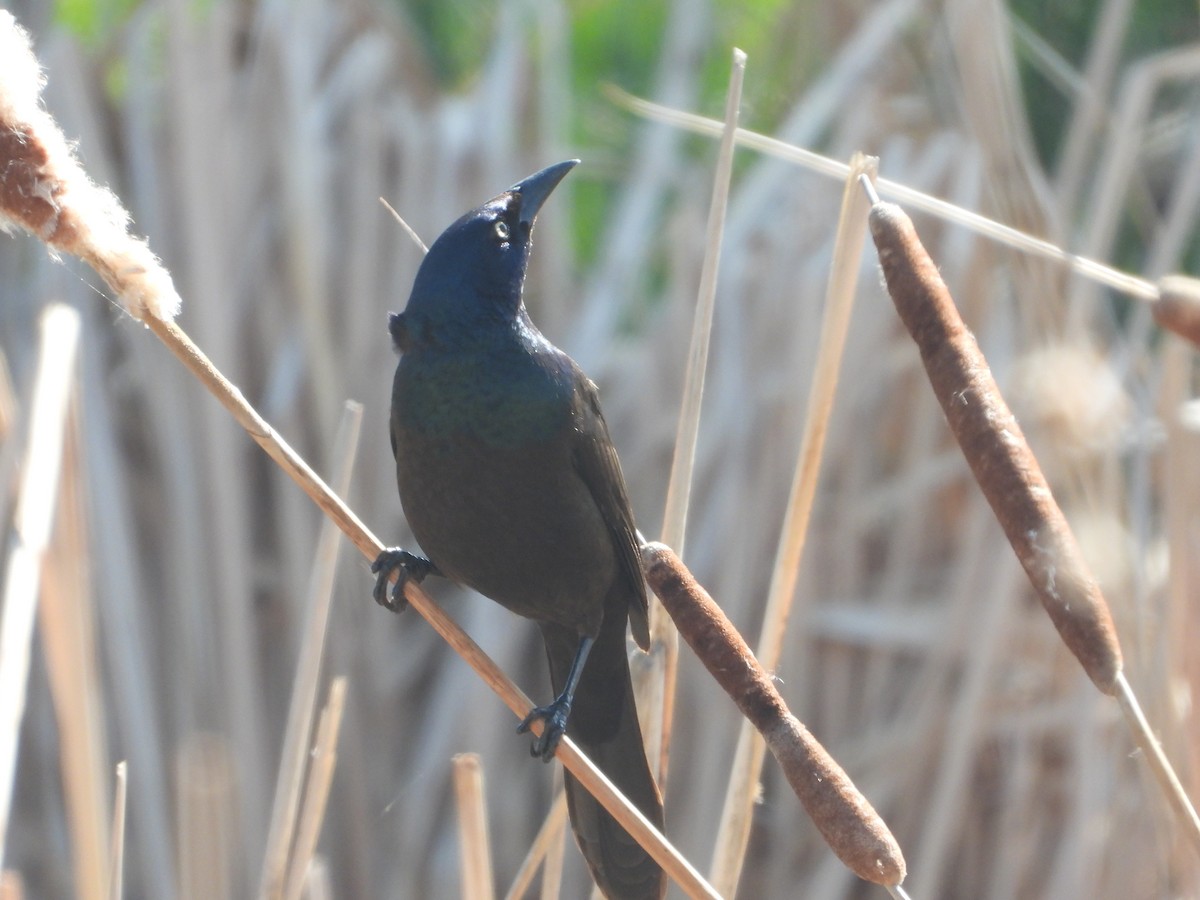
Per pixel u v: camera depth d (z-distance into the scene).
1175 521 6.91
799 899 10.43
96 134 11.66
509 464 6.13
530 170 12.41
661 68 14.23
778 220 11.59
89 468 10.45
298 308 11.36
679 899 10.36
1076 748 9.71
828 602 10.69
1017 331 10.39
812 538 10.53
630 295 12.12
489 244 6.22
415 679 11.38
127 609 10.23
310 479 5.02
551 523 6.23
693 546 10.63
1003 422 3.94
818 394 5.90
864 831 4.08
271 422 11.13
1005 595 9.73
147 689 10.15
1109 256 9.34
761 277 11.16
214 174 11.34
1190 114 12.14
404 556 6.61
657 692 6.22
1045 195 9.04
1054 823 10.21
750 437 10.70
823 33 13.30
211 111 11.48
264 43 11.96
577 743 6.57
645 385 11.20
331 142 12.09
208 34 11.72
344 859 10.70
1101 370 8.67
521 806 10.85
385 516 11.25
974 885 10.38
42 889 10.70
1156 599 8.50
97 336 11.14
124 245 4.24
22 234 11.96
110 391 11.31
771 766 10.68
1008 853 10.05
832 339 5.87
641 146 12.98
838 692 10.53
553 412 6.16
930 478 10.62
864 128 11.57
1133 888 9.16
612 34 16.47
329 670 10.95
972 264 10.52
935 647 10.20
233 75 12.28
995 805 10.41
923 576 10.71
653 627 6.25
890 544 10.85
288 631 11.01
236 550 10.61
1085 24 13.17
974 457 3.94
